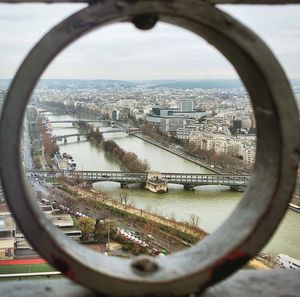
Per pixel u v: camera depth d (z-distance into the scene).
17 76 1.06
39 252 1.09
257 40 1.15
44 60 1.07
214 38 1.20
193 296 1.19
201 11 1.12
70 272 1.11
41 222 1.08
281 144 1.17
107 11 1.09
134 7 1.10
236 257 1.17
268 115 1.19
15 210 1.07
